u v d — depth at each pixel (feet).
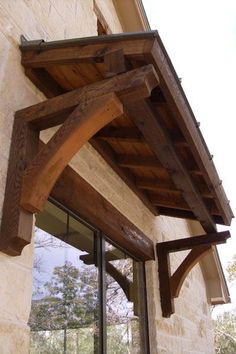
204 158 9.12
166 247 13.50
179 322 14.78
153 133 8.18
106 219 9.57
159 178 11.86
